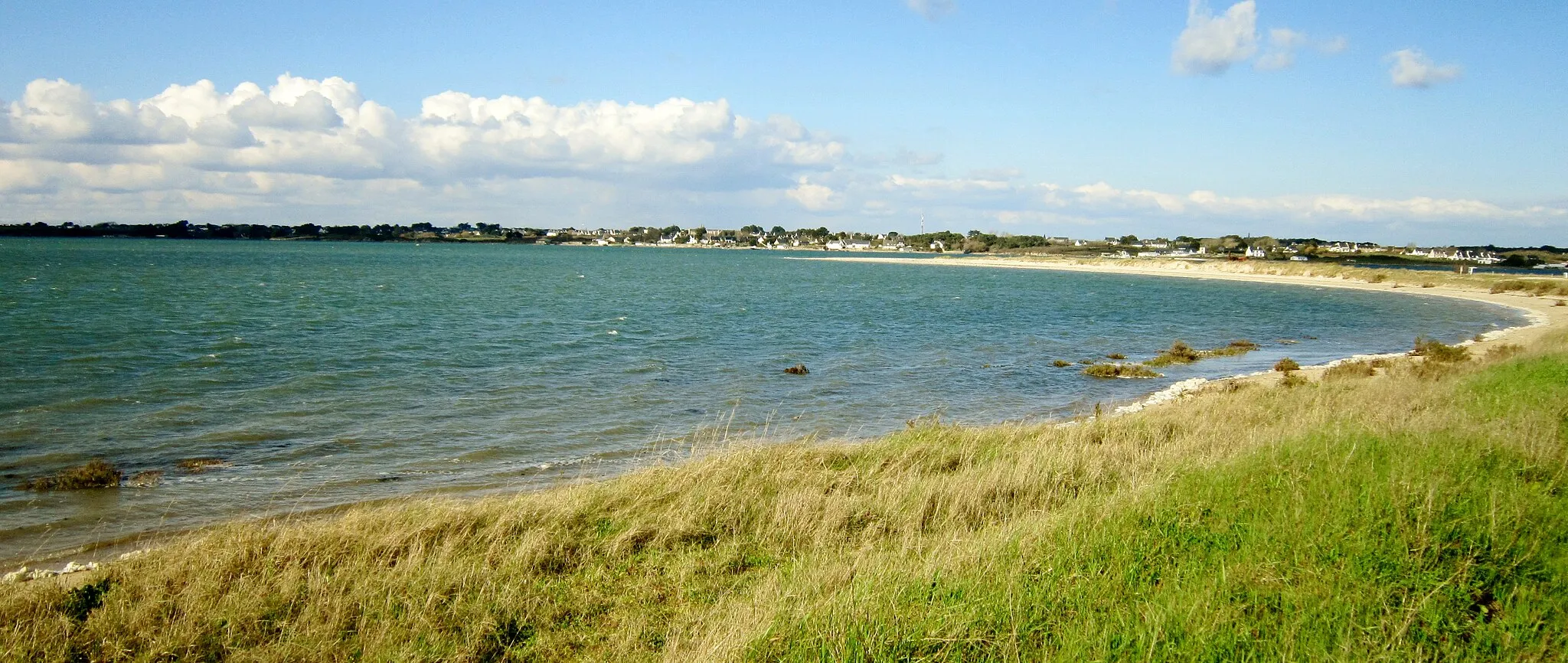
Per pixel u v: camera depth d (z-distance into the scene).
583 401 24.41
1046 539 7.39
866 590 6.51
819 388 27.81
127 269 92.75
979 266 190.00
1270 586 6.14
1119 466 11.51
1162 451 12.20
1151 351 40.78
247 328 39.91
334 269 109.25
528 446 18.72
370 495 14.67
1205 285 111.94
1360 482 7.93
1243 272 145.00
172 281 74.69
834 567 7.57
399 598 7.39
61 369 26.73
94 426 19.47
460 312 51.94
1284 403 17.14
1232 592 6.09
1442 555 6.52
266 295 61.72
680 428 21.02
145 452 17.39
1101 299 80.81
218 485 15.07
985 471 11.27
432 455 17.80
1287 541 6.82
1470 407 13.59
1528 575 6.24
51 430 18.89
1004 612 6.04
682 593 7.79
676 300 68.12
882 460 12.67
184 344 33.59
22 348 30.94
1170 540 7.23
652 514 9.94
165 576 7.96
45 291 58.25
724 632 6.40
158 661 6.49
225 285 71.62
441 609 7.31
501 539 9.00
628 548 8.87
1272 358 38.09
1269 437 11.67
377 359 31.39
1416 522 6.86
